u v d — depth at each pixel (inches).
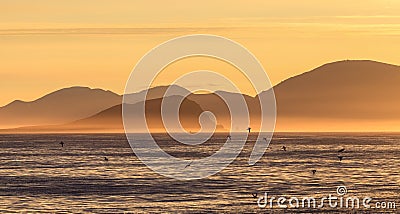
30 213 4773.6
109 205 4992.6
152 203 5044.3
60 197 5374.0
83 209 4869.6
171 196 5364.2
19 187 5999.0
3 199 5300.2
